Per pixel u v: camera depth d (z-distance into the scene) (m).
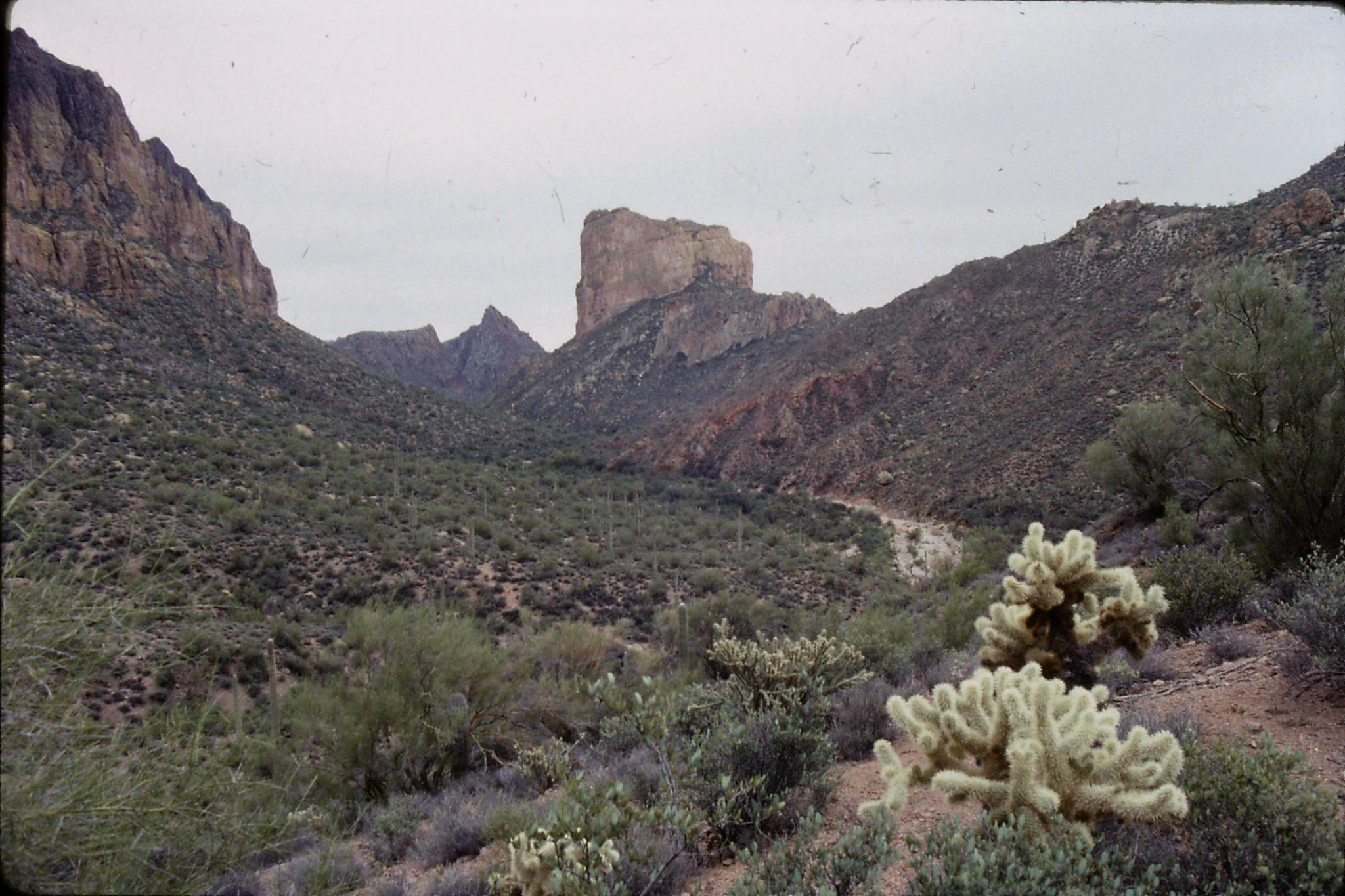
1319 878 2.99
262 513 36.12
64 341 55.19
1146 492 19.47
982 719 3.90
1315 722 4.76
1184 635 7.92
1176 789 3.34
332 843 4.99
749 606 21.53
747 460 87.56
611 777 7.09
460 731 10.61
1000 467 53.00
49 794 2.85
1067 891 2.96
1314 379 9.88
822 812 5.35
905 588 25.69
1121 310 61.97
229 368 72.50
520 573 37.28
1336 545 8.84
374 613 11.84
